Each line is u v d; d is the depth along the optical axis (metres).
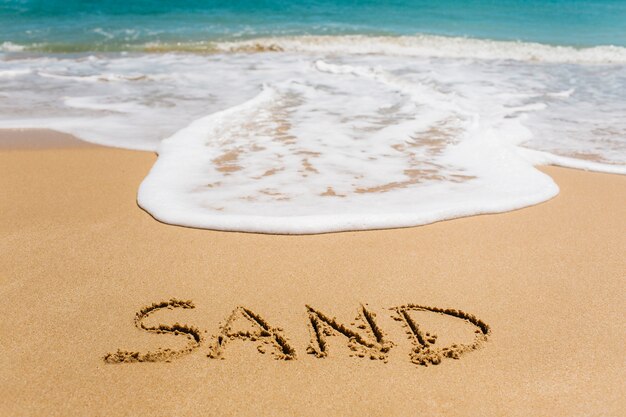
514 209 4.36
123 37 12.69
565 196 4.66
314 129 6.08
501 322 2.99
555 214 4.32
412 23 15.17
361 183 4.65
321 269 3.47
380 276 3.40
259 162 5.08
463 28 14.68
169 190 4.48
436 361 2.67
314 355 2.71
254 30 13.78
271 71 9.46
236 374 2.57
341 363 2.66
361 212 4.10
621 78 9.46
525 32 14.34
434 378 2.57
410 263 3.56
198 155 5.25
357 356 2.71
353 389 2.50
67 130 6.18
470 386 2.53
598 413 2.38
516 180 4.84
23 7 16.00
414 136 5.90
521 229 4.06
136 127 6.29
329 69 9.56
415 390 2.50
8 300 3.09
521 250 3.76
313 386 2.51
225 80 8.73
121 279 3.31
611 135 6.26
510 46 12.24
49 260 3.51
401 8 17.53
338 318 3.00
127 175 4.93
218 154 5.29
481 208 4.29
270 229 3.89
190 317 2.98
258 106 7.00
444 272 3.47
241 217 4.00
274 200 4.30
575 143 5.98
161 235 3.85
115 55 10.89
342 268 3.48
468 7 18.06
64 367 2.59
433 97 7.69
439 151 5.47
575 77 9.50
